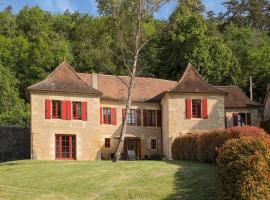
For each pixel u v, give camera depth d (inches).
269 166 599.5
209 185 726.5
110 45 1498.5
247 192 585.0
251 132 783.1
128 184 794.8
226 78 2190.0
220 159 625.3
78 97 1465.3
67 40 2674.7
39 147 1401.3
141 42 1322.6
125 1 1159.0
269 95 1640.0
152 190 749.9
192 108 1494.8
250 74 2283.5
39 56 2377.0
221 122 1492.4
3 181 876.6
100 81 1659.7
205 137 979.3
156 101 1657.2
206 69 2124.8
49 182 845.2
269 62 2325.3
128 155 1560.0
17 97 2126.0
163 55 2278.5
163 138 1605.6
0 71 2207.2
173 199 704.4
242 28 2881.4
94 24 2527.1
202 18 2239.2
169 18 1263.5
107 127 1585.9
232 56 2252.7
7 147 1630.2
